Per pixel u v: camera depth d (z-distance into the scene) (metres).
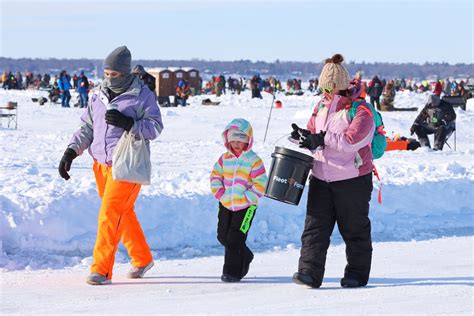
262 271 13.29
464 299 10.86
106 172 11.97
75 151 12.13
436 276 12.74
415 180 20.56
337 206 11.71
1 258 13.64
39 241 14.48
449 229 18.33
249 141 12.15
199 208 16.56
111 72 11.86
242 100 79.25
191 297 11.05
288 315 9.82
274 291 11.53
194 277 12.63
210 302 10.69
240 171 12.14
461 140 39.91
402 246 16.09
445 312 10.03
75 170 22.89
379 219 18.52
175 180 19.81
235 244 12.22
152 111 11.88
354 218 11.70
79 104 64.38
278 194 11.91
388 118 43.78
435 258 14.63
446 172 22.91
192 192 17.36
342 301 10.76
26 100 75.94
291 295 11.21
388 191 19.41
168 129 42.66
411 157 29.83
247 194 12.12
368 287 11.83
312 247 11.77
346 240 11.87
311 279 11.69
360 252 11.83
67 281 12.16
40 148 30.78
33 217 14.60
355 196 11.62
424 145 33.69
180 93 69.56
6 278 12.39
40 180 19.22
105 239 11.84
